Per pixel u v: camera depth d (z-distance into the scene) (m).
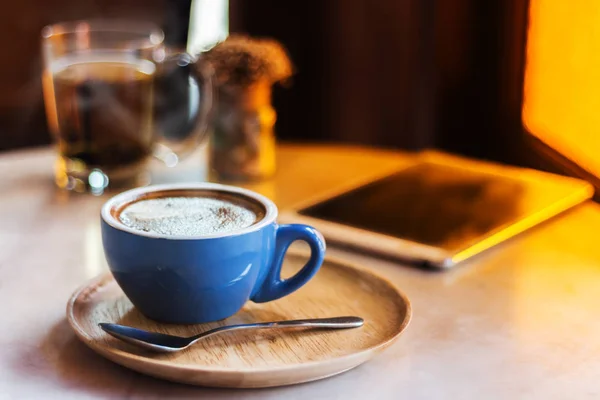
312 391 0.56
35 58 1.65
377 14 1.64
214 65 1.03
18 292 0.73
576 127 1.17
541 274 0.80
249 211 0.67
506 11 1.30
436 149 1.56
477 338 0.65
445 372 0.59
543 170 1.25
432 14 1.52
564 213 0.99
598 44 1.11
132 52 1.07
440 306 0.71
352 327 0.63
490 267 0.81
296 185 1.08
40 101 1.68
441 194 1.02
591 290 0.76
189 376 0.54
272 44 1.08
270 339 0.61
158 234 0.59
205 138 1.30
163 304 0.62
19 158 1.22
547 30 1.20
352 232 0.87
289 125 1.82
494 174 1.13
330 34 1.71
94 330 0.62
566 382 0.58
